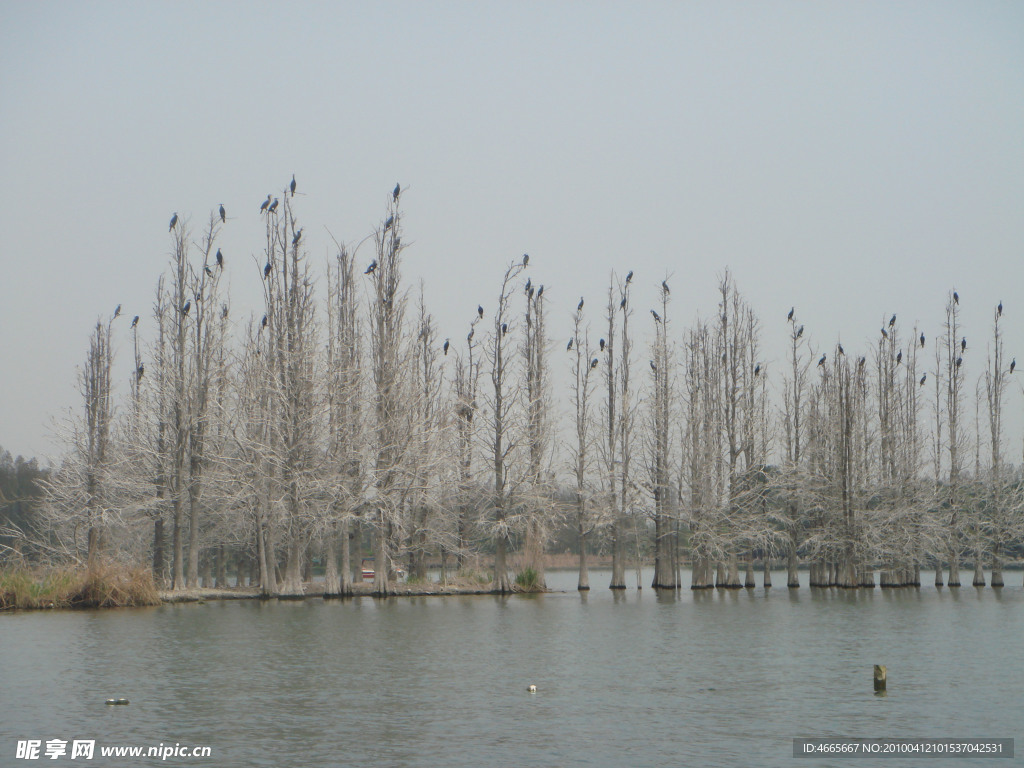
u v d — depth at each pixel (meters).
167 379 55.94
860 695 24.91
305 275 55.00
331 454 54.47
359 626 39.47
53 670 27.91
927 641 35.75
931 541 68.06
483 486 63.09
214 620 41.12
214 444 56.84
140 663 29.27
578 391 67.19
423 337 70.69
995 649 33.41
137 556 59.66
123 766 18.42
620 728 21.28
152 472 56.03
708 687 25.97
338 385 55.25
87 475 58.25
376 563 56.56
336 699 24.12
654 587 69.31
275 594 53.75
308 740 20.20
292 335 54.59
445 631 38.06
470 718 22.17
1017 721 22.06
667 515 67.25
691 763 18.70
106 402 59.75
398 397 57.31
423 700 24.03
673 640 35.72
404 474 56.78
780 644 34.72
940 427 72.56
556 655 31.61
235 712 22.64
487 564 73.69
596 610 49.12
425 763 18.61
